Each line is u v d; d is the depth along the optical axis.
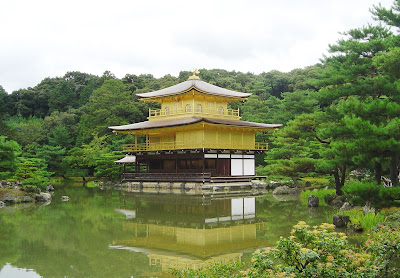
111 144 91.75
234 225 31.86
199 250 24.08
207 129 64.75
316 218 33.72
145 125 70.44
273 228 30.14
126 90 110.19
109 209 41.62
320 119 38.31
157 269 20.56
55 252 24.00
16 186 49.62
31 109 132.75
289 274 11.69
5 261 22.19
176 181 63.88
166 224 32.75
